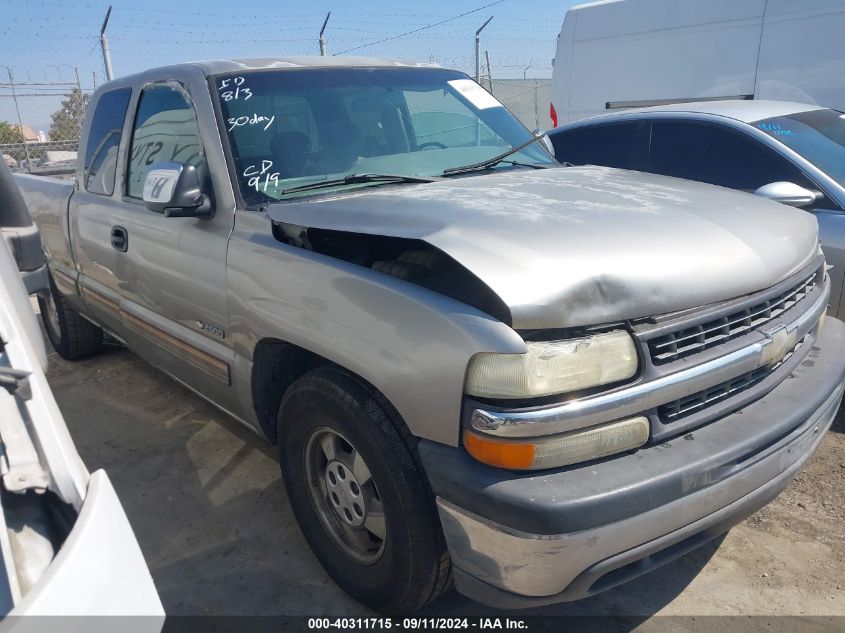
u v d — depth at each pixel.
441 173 3.35
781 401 2.46
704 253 2.30
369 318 2.32
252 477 3.74
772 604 2.75
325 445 2.74
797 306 2.69
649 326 2.12
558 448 2.00
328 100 3.40
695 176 5.25
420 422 2.18
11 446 1.55
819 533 3.15
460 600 2.80
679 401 2.20
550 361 1.97
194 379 3.56
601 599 2.82
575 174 3.32
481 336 2.00
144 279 3.66
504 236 2.21
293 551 3.14
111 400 4.78
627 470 2.04
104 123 4.27
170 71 3.62
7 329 1.66
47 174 9.71
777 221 2.70
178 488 3.67
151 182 3.03
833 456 3.76
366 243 2.64
